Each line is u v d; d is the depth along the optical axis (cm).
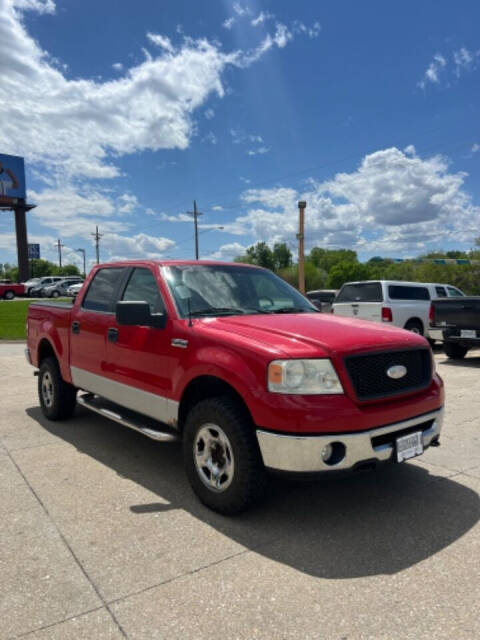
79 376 523
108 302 489
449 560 287
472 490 386
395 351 340
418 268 5169
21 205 4809
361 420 307
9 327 1806
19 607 246
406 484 398
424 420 346
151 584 264
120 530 323
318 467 302
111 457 465
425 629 228
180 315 394
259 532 320
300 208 2666
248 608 244
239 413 332
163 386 392
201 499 355
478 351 1286
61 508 355
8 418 611
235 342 338
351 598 251
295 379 307
